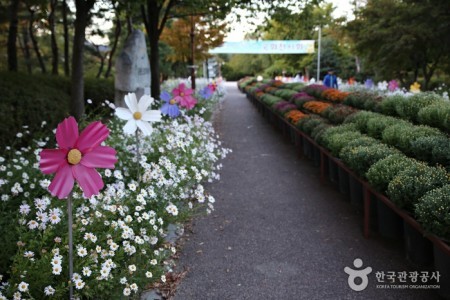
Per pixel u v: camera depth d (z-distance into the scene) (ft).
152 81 40.81
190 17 60.34
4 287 7.98
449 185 9.95
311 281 11.23
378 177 12.32
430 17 50.62
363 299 10.30
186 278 11.44
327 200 18.25
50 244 9.49
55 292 7.97
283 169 24.40
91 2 26.08
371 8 57.47
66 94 31.96
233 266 12.16
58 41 77.25
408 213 10.70
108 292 8.50
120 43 74.74
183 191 14.20
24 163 14.12
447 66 58.95
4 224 10.55
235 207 17.54
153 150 16.12
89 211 10.64
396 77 68.90
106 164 8.26
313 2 41.55
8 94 23.93
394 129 15.31
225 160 27.25
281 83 60.39
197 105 42.06
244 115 53.93
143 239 10.18
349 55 115.55
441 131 15.25
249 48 104.73
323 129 20.95
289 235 14.43
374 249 13.09
